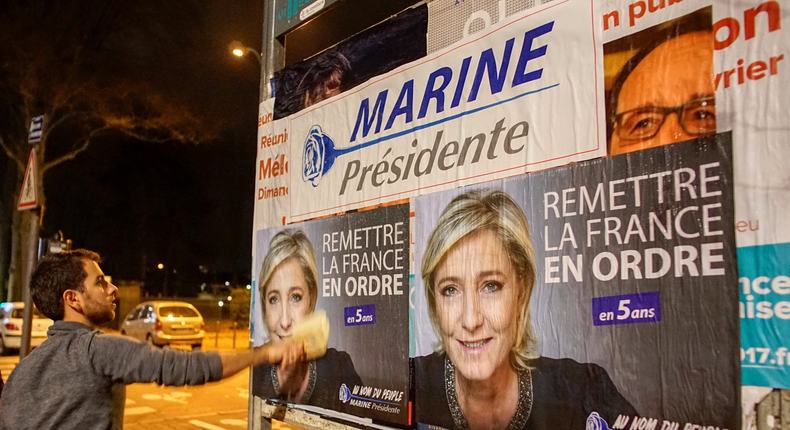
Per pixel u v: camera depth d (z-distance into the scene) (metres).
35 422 1.80
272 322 3.04
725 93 1.46
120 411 2.01
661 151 1.56
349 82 2.76
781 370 1.30
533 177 1.87
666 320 1.50
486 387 1.94
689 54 1.54
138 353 1.92
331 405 2.58
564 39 1.84
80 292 2.05
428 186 2.26
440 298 2.13
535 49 1.93
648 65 1.62
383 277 2.41
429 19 2.38
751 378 1.34
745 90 1.43
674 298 1.49
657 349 1.51
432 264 2.18
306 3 3.18
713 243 1.43
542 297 1.80
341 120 2.78
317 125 2.93
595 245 1.68
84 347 1.91
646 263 1.56
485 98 2.08
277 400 2.88
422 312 2.21
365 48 2.69
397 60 2.51
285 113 3.19
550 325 1.77
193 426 7.24
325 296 2.72
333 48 2.88
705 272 1.44
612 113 1.69
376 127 2.57
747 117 1.42
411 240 2.29
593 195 1.70
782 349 1.30
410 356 2.23
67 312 2.05
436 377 2.12
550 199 1.81
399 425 2.25
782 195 1.34
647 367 1.53
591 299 1.67
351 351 2.52
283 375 2.86
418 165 2.32
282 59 3.44
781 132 1.35
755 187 1.38
